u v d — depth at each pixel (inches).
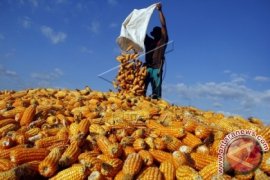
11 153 51.1
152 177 46.8
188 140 58.5
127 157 51.1
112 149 52.8
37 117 75.6
